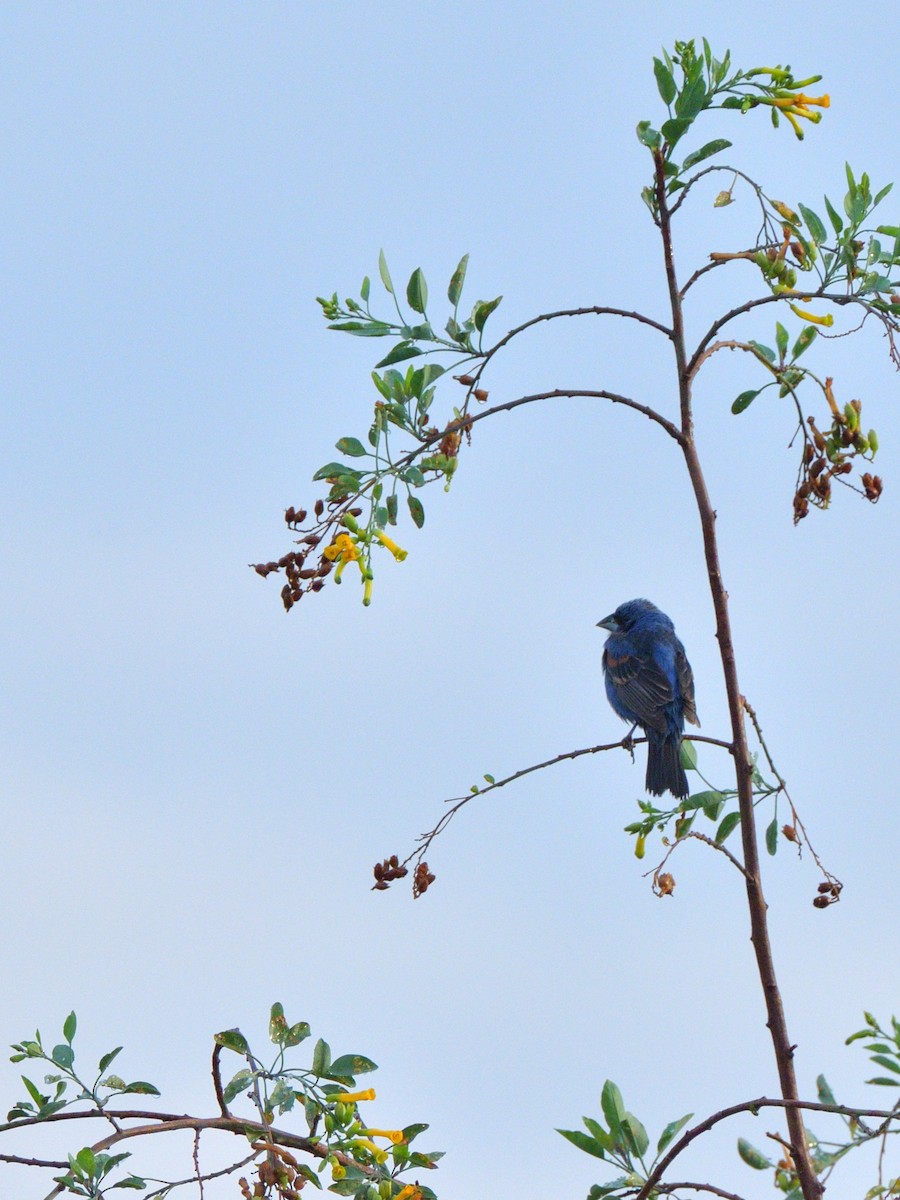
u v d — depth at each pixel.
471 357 10.91
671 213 10.73
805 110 10.55
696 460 10.69
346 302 10.93
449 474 10.56
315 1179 9.23
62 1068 9.69
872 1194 8.84
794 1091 9.62
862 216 10.66
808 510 10.84
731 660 10.53
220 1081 9.61
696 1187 9.07
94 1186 8.75
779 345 10.85
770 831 11.29
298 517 10.34
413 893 11.50
